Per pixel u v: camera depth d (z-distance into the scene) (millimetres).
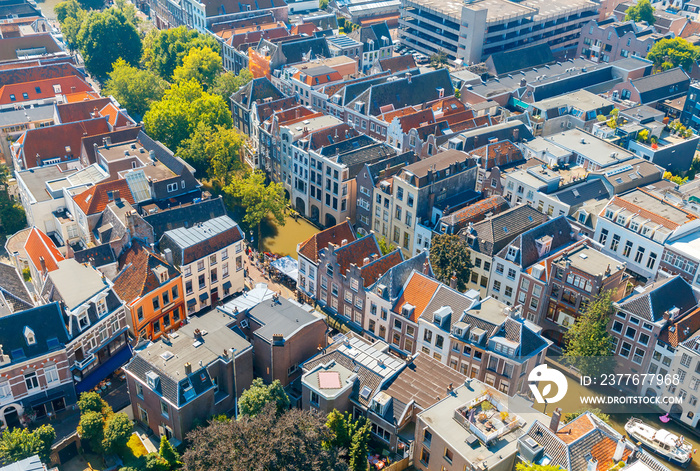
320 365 97812
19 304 105750
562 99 191250
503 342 97938
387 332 113375
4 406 96312
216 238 124000
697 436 104438
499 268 124000
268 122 175375
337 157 151375
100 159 151250
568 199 140625
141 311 112375
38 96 193250
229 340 101188
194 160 163125
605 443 83188
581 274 113562
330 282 121562
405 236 142375
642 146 169875
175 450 91562
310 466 79500
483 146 155875
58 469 91438
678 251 120812
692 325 107875
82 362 102875
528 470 75938
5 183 154375
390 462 91438
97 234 129250
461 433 83562
